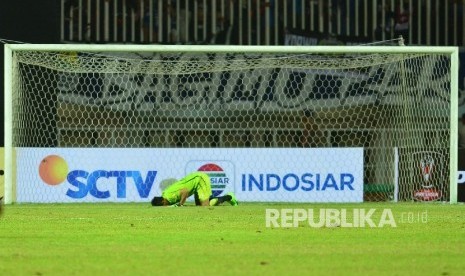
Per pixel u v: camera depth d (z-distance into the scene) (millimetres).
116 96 80125
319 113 81938
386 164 65250
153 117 81125
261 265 24297
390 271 23141
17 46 60312
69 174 59219
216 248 28875
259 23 87375
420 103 76625
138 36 86250
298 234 34281
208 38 86875
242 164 59906
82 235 33938
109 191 59344
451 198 60812
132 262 24938
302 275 22250
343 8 88062
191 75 81500
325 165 60438
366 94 80938
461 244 30359
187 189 55000
